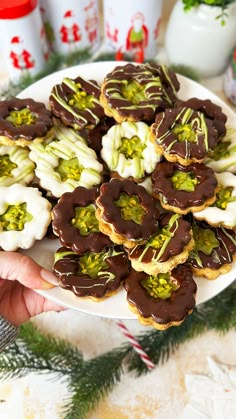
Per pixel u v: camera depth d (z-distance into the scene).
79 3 0.65
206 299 0.49
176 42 0.67
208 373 0.57
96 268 0.50
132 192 0.50
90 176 0.52
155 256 0.48
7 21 0.61
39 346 0.56
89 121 0.55
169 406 0.56
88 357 0.58
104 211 0.48
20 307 0.56
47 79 0.58
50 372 0.56
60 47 0.71
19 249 0.51
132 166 0.53
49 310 0.57
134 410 0.56
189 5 0.62
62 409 0.56
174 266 0.49
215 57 0.67
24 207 0.51
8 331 0.52
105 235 0.50
